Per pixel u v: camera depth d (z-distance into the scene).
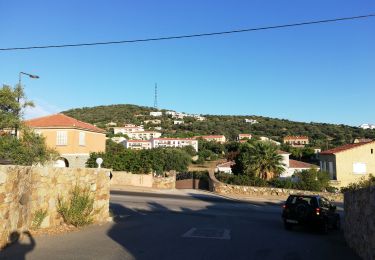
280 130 137.75
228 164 60.03
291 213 17.73
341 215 26.56
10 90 28.03
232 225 17.80
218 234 14.22
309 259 10.31
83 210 13.87
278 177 42.81
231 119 166.88
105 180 15.98
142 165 45.47
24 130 27.89
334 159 47.97
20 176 10.76
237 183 40.44
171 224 16.77
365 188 10.34
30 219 11.54
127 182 44.50
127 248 10.38
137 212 22.30
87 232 12.83
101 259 8.88
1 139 25.77
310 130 133.12
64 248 9.90
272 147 43.06
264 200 35.44
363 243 10.59
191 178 48.59
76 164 45.50
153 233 13.59
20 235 10.70
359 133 117.44
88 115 160.25
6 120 27.19
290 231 17.44
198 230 15.04
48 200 12.50
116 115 166.25
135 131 144.25
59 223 13.16
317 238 15.54
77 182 14.11
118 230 13.76
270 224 19.73
